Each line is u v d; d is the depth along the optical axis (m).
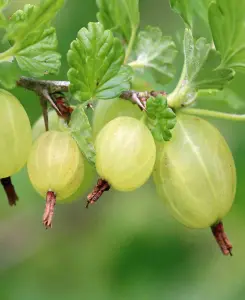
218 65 0.24
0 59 0.24
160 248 0.39
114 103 0.25
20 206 0.41
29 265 0.41
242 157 0.36
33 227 0.42
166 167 0.24
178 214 0.24
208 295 0.38
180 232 0.39
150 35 0.27
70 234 0.42
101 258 0.40
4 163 0.23
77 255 0.41
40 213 0.41
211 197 0.24
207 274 0.38
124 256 0.39
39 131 0.25
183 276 0.38
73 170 0.23
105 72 0.24
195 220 0.24
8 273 0.41
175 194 0.24
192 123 0.24
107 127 0.23
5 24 0.24
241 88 0.27
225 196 0.24
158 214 0.40
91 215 0.41
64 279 0.40
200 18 0.25
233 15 0.24
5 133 0.23
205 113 0.24
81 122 0.23
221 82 0.24
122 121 0.23
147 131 0.23
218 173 0.24
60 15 0.34
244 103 0.27
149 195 0.40
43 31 0.24
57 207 0.42
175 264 0.38
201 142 0.24
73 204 0.42
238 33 0.24
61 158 0.23
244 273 0.38
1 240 0.41
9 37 0.24
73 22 0.34
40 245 0.41
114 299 0.38
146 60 0.27
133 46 0.27
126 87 0.24
